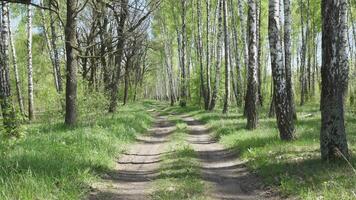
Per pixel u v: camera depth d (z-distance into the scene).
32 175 9.11
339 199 7.73
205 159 15.11
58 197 8.35
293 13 52.41
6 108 12.46
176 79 80.69
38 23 41.19
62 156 11.79
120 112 33.97
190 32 55.38
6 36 26.48
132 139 19.95
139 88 77.88
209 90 42.25
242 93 39.69
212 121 27.48
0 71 21.86
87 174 10.68
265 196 9.52
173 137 20.78
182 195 9.27
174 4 52.41
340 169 9.74
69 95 20.22
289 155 12.58
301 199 8.48
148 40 48.75
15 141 12.55
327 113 10.55
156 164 13.94
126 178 11.73
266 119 25.25
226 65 33.94
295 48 62.28
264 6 44.25
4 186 8.04
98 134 17.17
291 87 23.20
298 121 22.75
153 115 41.91
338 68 10.42
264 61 59.47
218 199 9.29
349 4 43.88
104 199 9.26
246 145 15.62
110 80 36.25
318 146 13.68
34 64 50.34
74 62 20.34
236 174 12.23
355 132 16.59
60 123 21.19
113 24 30.45
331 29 10.31
